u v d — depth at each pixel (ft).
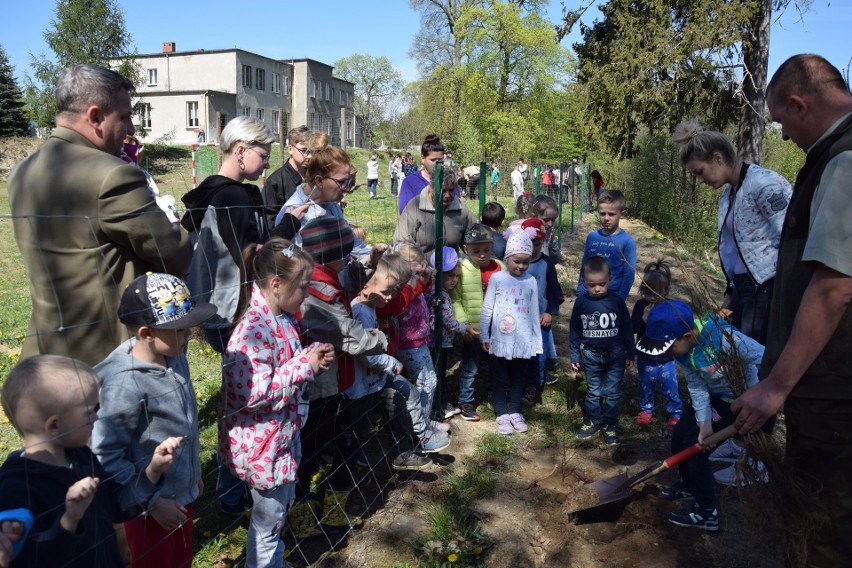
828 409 7.27
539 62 112.68
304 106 181.06
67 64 89.10
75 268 7.89
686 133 13.21
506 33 111.65
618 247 17.67
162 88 160.35
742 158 52.54
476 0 116.06
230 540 10.78
